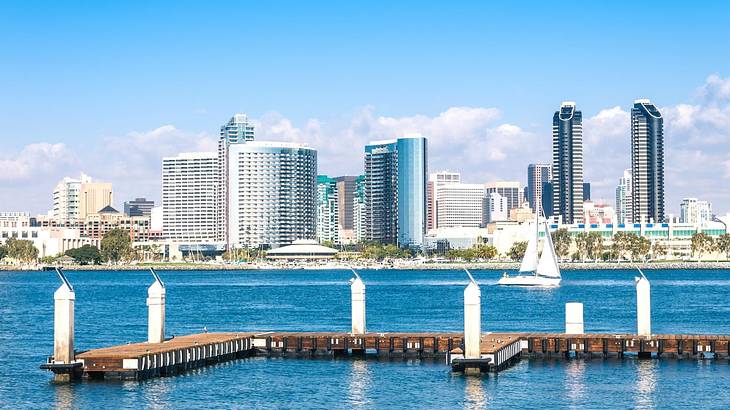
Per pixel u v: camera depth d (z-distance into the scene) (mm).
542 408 95375
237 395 101125
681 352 119625
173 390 102812
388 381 108375
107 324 184625
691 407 95625
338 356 126188
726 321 189625
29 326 183250
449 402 98000
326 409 95438
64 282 104625
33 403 96562
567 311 127500
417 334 128500
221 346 121438
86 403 96500
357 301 128875
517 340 121562
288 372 114250
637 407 95688
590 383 106625
